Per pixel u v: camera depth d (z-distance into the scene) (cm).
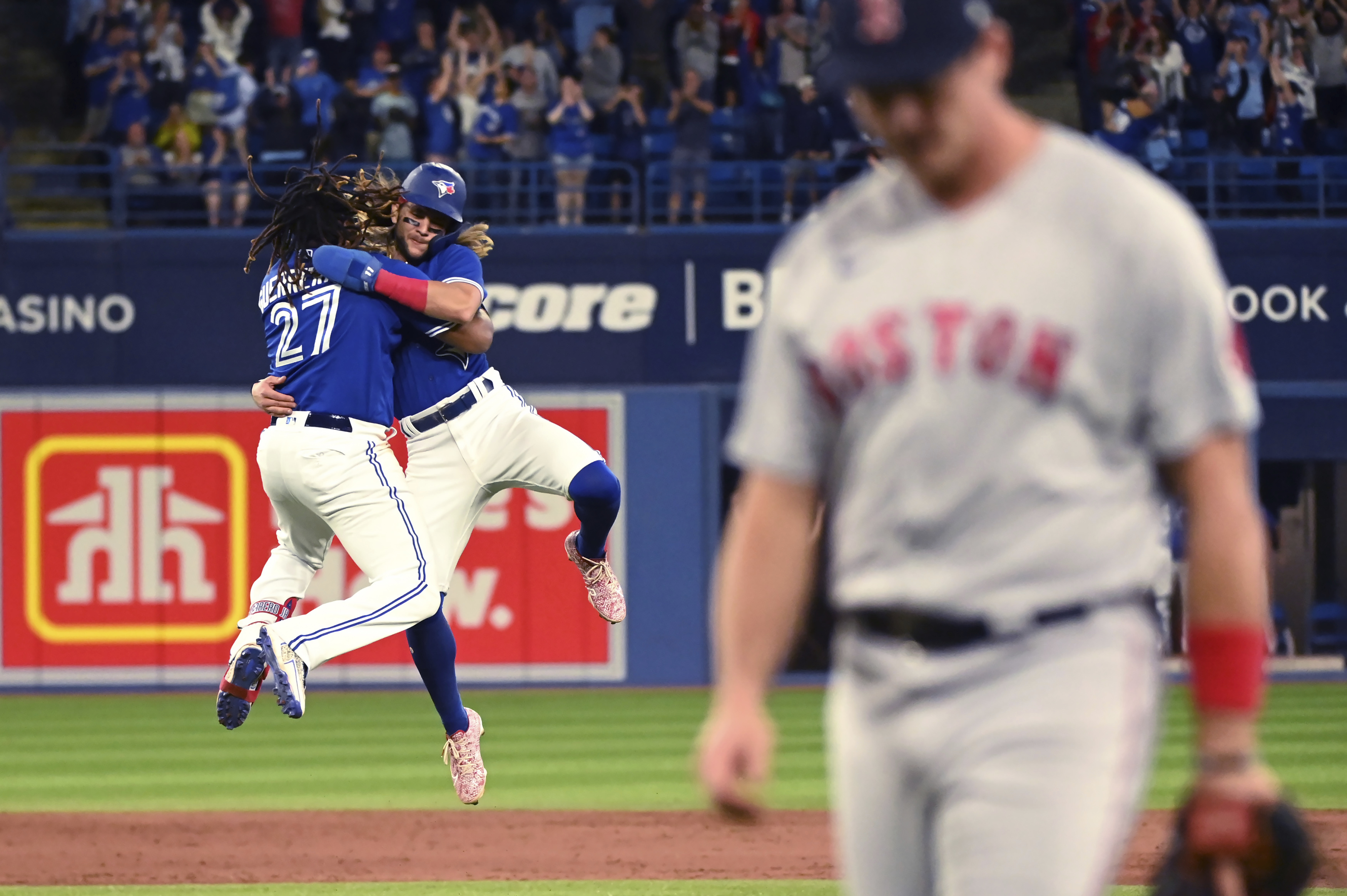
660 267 5281
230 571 5181
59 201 6322
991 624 719
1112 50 6178
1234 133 6088
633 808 2750
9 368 5247
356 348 2042
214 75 5994
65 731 4200
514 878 2062
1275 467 5491
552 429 2283
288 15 6159
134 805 2866
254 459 5178
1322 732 3931
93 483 5169
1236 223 5288
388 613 2028
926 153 714
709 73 6006
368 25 6344
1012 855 703
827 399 755
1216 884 712
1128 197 706
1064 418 712
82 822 2577
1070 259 703
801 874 2081
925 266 724
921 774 742
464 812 2698
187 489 5169
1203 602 708
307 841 2381
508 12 6500
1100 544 721
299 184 2080
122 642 5178
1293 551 5497
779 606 784
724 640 794
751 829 2469
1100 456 722
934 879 769
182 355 5266
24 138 6519
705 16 6016
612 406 5188
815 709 4572
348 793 3019
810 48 6041
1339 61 6181
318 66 6134
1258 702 702
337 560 5147
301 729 4203
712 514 5216
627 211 5534
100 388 5250
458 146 5941
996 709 718
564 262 5281
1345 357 5294
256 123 6006
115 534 5175
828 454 781
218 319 5275
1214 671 703
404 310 2123
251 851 2292
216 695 5134
